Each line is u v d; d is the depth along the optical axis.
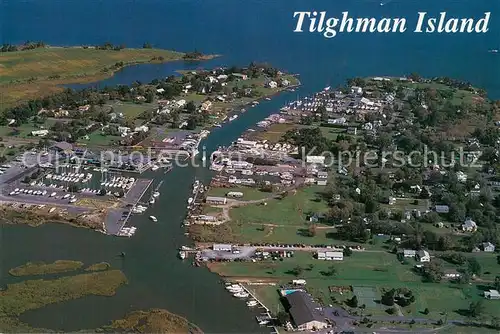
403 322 148.12
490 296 160.00
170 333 141.62
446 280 167.88
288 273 168.88
